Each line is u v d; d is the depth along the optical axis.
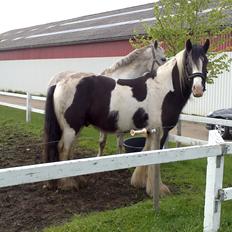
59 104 5.83
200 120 8.17
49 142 5.93
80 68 24.41
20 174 2.99
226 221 4.63
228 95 15.63
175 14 8.75
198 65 5.46
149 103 5.84
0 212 5.02
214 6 9.70
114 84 5.88
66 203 5.41
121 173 6.93
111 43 21.55
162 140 5.98
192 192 5.98
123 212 4.89
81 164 3.32
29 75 30.36
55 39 27.47
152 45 7.49
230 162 7.98
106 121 5.85
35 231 4.45
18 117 13.97
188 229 4.38
